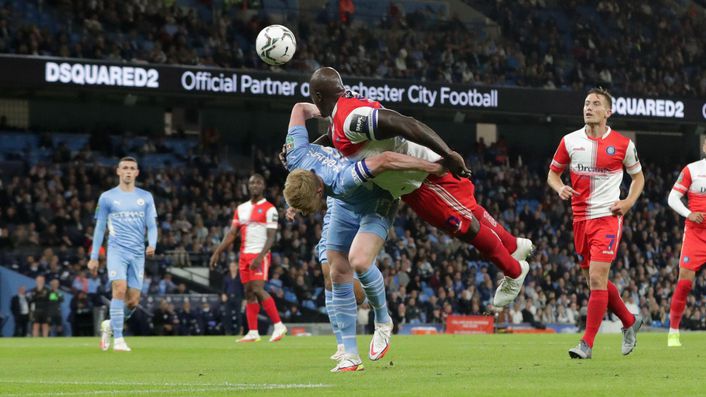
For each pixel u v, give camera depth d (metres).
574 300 72.06
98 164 75.00
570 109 81.56
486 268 73.69
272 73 71.75
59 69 65.94
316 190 16.38
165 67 68.88
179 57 75.31
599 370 18.12
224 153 83.75
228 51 77.75
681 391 13.32
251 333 39.56
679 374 16.95
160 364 22.48
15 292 59.22
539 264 75.25
